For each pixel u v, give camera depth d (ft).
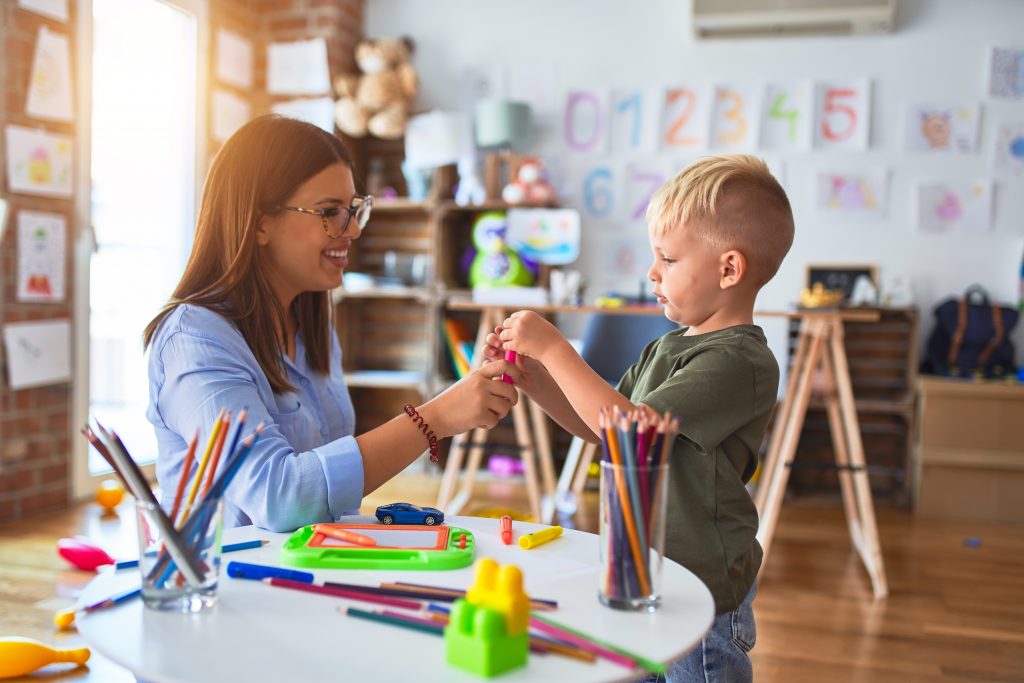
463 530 3.17
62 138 10.16
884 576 8.30
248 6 13.33
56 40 10.01
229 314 3.77
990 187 12.03
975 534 10.41
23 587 7.37
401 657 2.11
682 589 2.65
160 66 12.61
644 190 13.01
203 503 2.43
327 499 3.21
